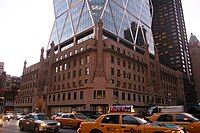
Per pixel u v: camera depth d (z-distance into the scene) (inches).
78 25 3110.2
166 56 5329.7
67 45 3336.6
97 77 2068.2
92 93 2025.1
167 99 3181.6
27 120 784.9
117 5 3257.9
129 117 443.2
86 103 2014.0
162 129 391.9
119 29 3117.6
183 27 5826.8
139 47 3511.3
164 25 5708.7
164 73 3373.5
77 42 3083.2
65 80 2470.5
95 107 2006.6
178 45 5221.5
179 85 3759.8
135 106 2331.4
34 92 3080.7
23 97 3452.3
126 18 3400.6
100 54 2170.3
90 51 2230.6
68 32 3319.4
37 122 721.0
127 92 2263.8
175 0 5954.7
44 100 2694.4
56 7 3993.6
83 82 2202.3
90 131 476.7
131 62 2539.4
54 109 2506.2
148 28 4180.6
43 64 3038.9
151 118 557.3
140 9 4042.8
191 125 499.8
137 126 419.5
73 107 2208.4
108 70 2153.1
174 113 538.6
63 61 2588.6
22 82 3713.1
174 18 5580.7
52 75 2753.4
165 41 5511.8
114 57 2285.9
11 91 4608.8
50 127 696.4
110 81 2123.5
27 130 807.1
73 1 3454.7
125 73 2389.3
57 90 2514.8
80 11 3171.8
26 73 3636.8
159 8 6023.6
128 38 3302.2
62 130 861.2
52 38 3786.9
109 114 472.1
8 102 4458.7
